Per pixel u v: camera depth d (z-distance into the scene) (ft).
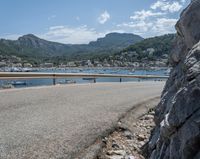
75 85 75.25
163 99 19.29
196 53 12.01
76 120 28.48
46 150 19.45
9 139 21.53
